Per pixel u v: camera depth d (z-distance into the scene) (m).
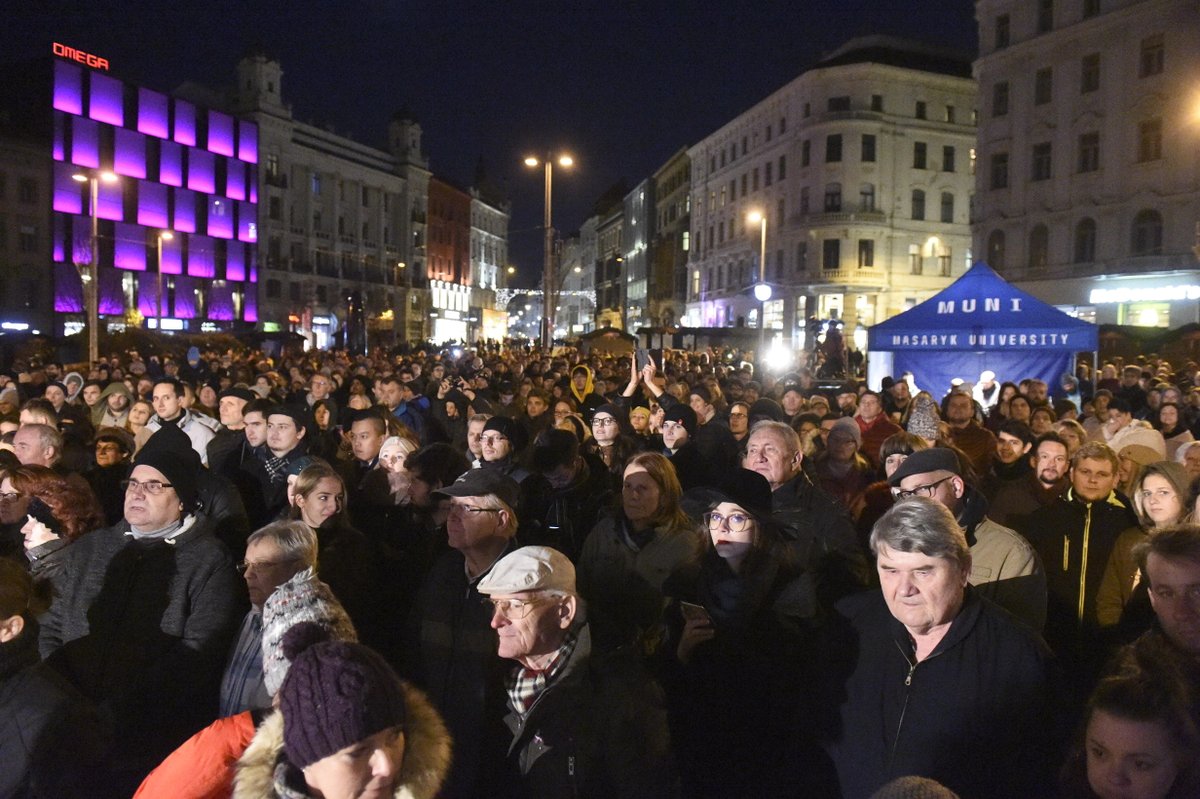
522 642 3.01
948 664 3.01
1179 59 35.53
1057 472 5.75
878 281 55.12
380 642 4.87
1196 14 34.91
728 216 70.25
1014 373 15.77
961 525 4.13
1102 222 38.72
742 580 3.92
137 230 58.50
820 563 4.57
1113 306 38.09
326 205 75.56
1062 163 40.53
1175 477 4.49
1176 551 3.06
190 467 4.11
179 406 7.94
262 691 3.27
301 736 1.95
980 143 44.84
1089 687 4.25
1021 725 2.94
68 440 6.80
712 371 18.81
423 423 10.33
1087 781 2.59
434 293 92.94
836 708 3.22
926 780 1.93
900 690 3.09
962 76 56.94
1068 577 4.94
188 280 62.44
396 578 5.20
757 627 3.92
